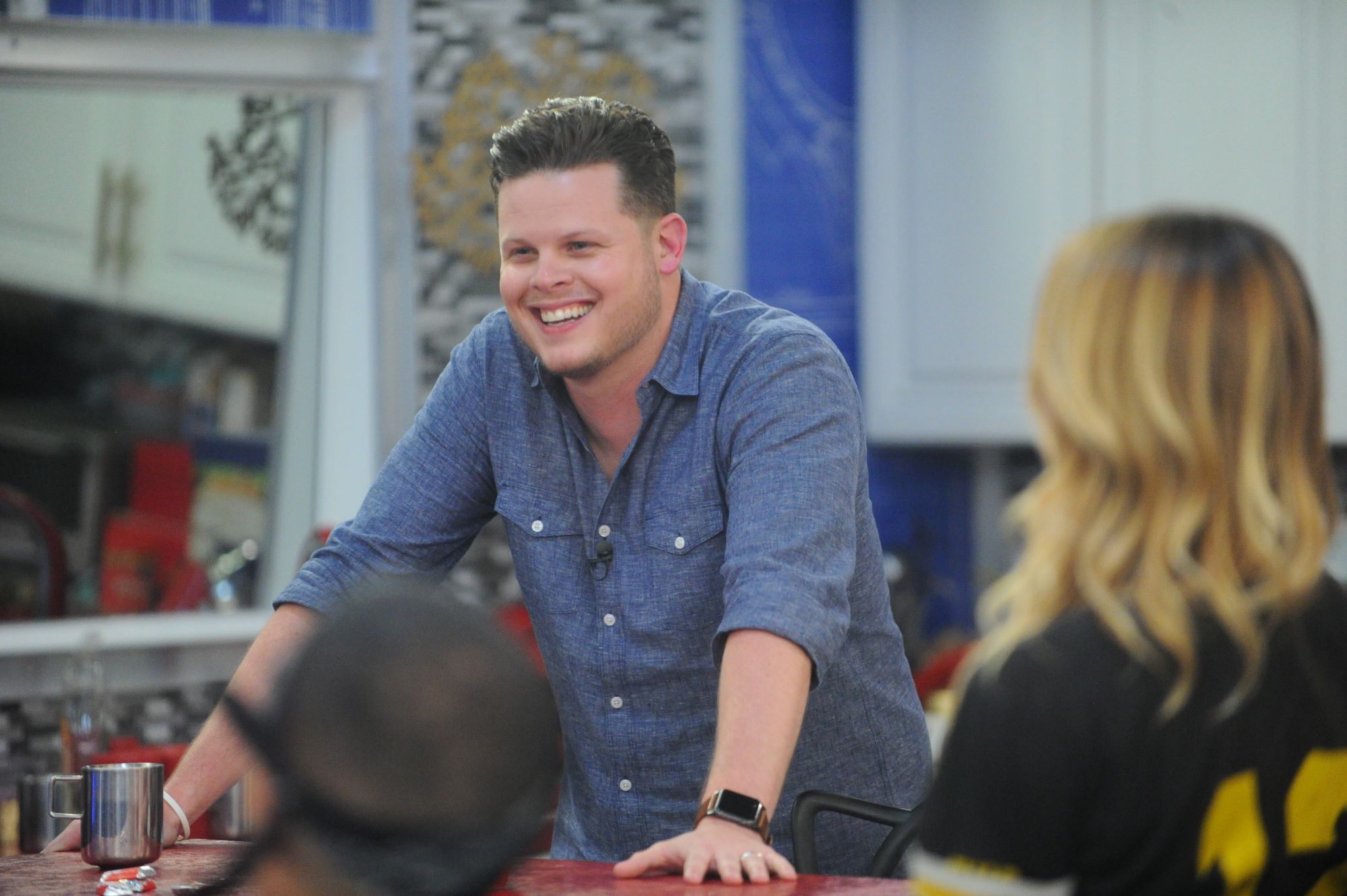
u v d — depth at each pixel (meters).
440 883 1.81
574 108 4.18
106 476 10.84
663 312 4.36
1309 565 2.41
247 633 9.10
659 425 4.39
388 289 9.50
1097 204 9.60
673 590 4.38
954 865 2.39
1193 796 2.34
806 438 4.05
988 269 9.64
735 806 3.43
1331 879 2.50
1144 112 9.56
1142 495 2.41
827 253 10.00
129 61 8.82
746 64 9.81
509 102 9.49
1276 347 2.42
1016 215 9.62
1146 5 9.53
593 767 4.61
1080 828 2.38
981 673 2.44
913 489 10.55
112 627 8.91
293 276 9.93
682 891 3.19
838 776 4.55
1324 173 9.62
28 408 10.81
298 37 9.12
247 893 3.14
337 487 9.56
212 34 8.95
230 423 10.52
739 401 4.21
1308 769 2.41
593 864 3.53
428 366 9.56
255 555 9.87
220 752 4.09
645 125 4.23
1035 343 2.56
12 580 9.20
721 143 9.78
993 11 9.54
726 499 4.36
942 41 9.58
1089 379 2.46
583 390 4.39
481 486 4.71
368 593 1.89
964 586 10.57
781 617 3.65
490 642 1.86
